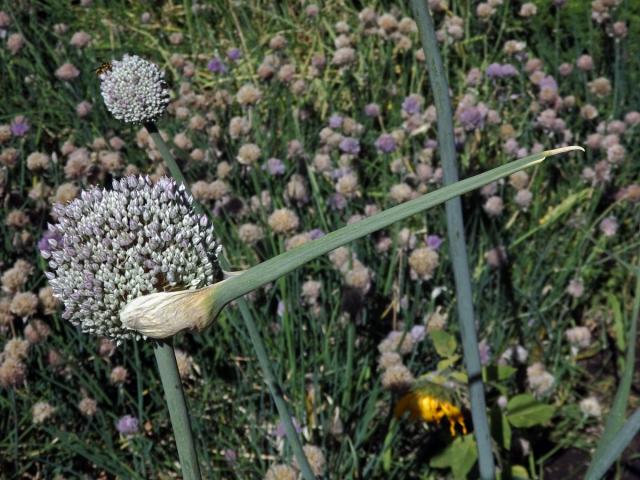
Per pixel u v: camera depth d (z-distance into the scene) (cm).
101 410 124
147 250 66
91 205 69
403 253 138
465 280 94
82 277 66
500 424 115
